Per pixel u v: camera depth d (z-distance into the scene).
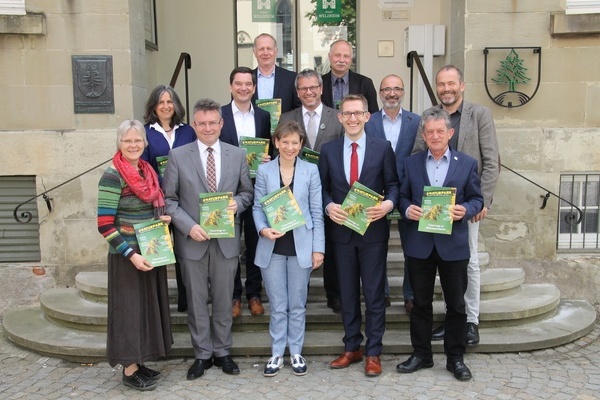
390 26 7.30
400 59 7.36
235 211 4.21
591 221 5.98
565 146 5.78
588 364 4.54
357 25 7.44
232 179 4.31
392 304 5.20
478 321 4.91
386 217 4.35
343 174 4.33
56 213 5.75
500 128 5.80
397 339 4.79
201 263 4.29
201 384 4.26
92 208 5.73
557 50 5.73
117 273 4.06
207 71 7.48
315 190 4.34
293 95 5.28
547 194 5.77
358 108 4.20
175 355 4.70
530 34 5.71
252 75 4.79
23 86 5.62
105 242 5.79
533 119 5.82
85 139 5.66
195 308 4.33
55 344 4.75
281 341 4.42
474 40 5.73
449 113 4.52
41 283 5.79
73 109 5.67
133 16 5.75
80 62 5.60
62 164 5.69
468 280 4.70
